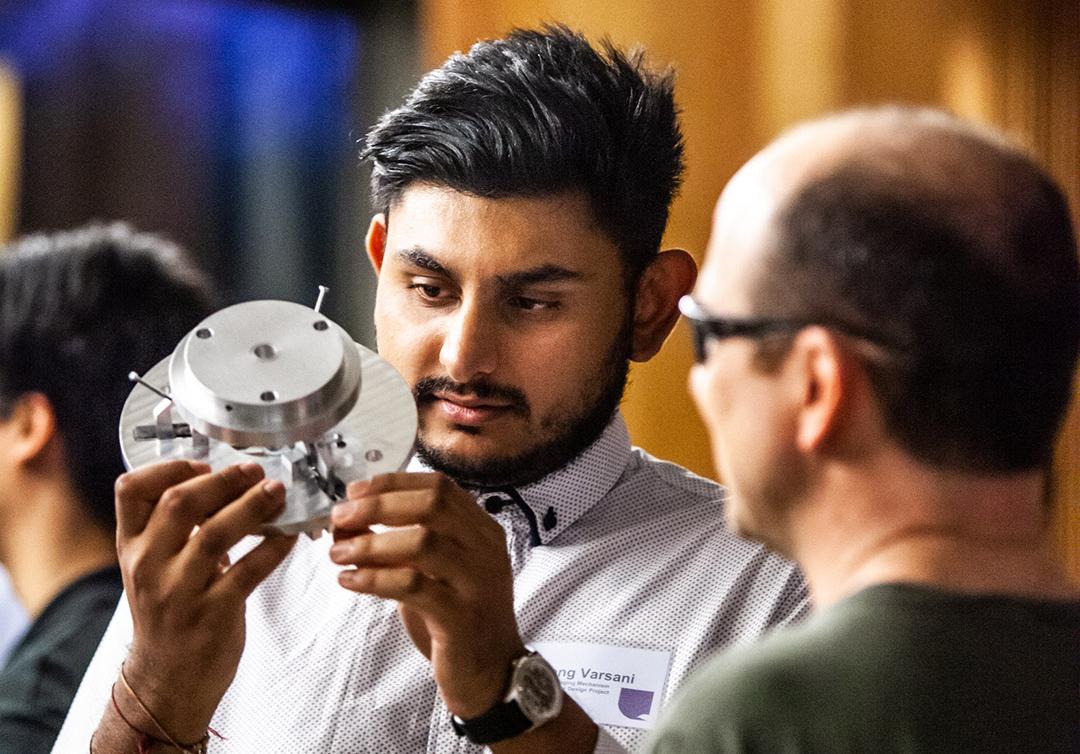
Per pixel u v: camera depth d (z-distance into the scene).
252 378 1.76
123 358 3.15
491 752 2.05
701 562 2.40
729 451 1.56
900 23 6.25
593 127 2.24
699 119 5.99
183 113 6.40
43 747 2.84
